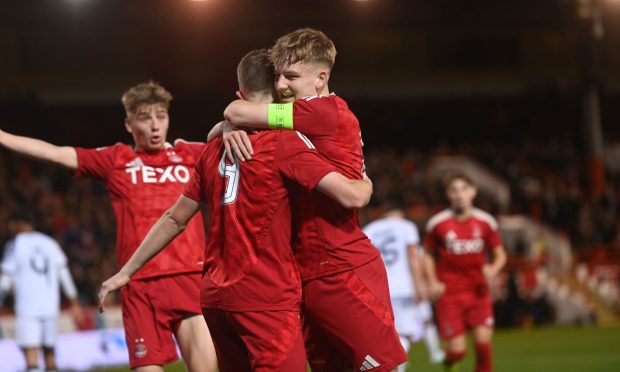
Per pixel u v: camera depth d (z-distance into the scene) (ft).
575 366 41.86
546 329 69.41
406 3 124.36
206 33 104.12
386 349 15.20
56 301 39.70
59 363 48.73
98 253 68.39
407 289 35.45
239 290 14.73
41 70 112.68
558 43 127.65
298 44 15.51
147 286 20.29
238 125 15.19
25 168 91.20
